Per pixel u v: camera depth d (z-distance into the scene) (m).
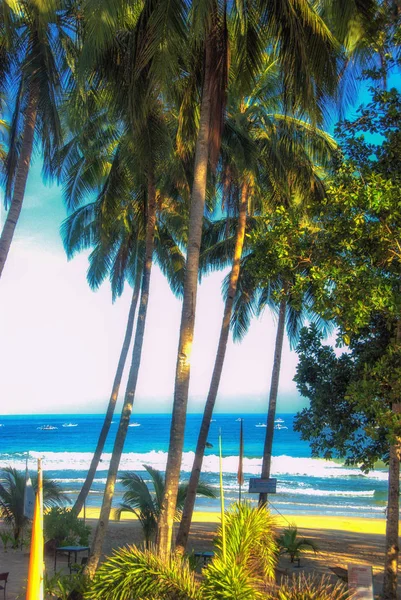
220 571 5.69
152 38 9.01
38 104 13.08
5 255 12.60
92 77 11.77
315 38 9.76
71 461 64.88
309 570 14.34
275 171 16.48
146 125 11.88
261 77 16.61
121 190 16.89
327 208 9.70
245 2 10.08
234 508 6.86
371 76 10.58
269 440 19.48
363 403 9.30
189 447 87.56
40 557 2.59
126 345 22.05
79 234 23.22
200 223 9.64
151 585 5.79
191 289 9.39
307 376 11.91
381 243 9.16
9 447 91.12
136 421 179.25
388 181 8.98
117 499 34.09
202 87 10.55
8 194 14.27
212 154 9.93
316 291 9.59
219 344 16.53
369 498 38.97
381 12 10.58
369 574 6.36
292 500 37.59
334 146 16.58
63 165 18.12
